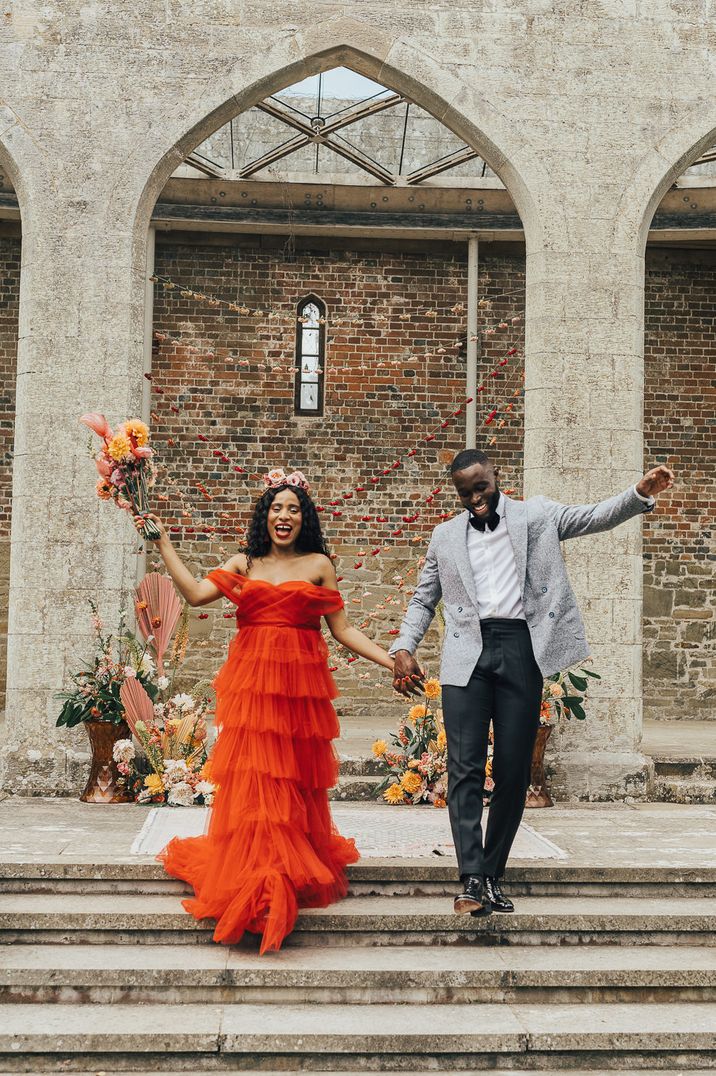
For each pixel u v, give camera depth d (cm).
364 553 1094
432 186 1001
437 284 1106
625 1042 366
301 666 424
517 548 424
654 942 427
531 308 699
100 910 420
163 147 679
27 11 676
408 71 689
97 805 617
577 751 675
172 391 1084
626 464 690
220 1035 357
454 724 421
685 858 480
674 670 1118
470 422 1063
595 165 697
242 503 1087
